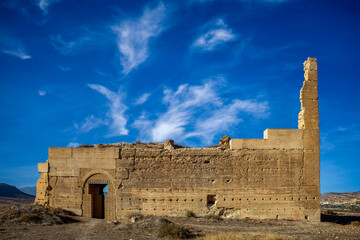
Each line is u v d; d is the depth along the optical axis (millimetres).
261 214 31781
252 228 27453
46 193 32312
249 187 32062
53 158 32531
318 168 32781
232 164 32312
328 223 31078
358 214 44000
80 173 32219
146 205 31688
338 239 23422
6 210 29422
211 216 30969
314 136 33219
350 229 27797
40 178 32781
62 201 31984
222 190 31938
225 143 36062
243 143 32656
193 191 31875
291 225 29609
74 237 22406
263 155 32562
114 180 32000
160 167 32188
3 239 21031
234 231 25750
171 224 25234
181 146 36000
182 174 32094
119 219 30641
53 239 21531
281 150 32750
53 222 27453
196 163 32281
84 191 31984
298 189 32344
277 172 32406
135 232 24516
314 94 34031
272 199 32031
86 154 32469
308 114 33594
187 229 24797
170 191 31875
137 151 32406
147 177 32062
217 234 24047
